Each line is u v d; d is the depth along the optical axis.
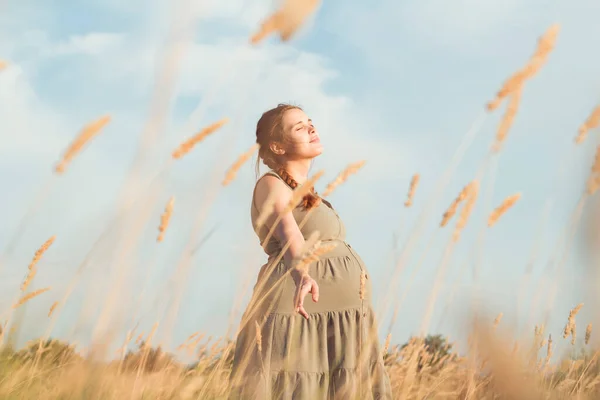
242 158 1.71
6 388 1.43
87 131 1.01
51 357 1.43
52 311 1.34
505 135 1.37
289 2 0.68
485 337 0.45
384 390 2.37
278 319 2.39
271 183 2.56
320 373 2.40
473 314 0.46
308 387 2.34
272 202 2.02
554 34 1.07
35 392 1.40
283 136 2.72
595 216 0.55
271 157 2.79
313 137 2.76
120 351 1.39
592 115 0.89
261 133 2.82
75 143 1.02
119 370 1.42
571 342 1.37
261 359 2.34
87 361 1.27
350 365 2.41
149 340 1.61
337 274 2.51
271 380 2.34
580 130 0.90
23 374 1.46
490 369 0.45
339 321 2.47
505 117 1.33
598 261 0.54
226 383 2.11
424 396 2.10
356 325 2.49
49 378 1.42
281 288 2.30
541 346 1.43
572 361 1.46
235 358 2.39
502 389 0.43
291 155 2.73
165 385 1.72
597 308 0.54
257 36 0.90
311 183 1.83
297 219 2.54
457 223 1.79
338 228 2.61
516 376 0.44
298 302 2.27
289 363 2.36
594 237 0.54
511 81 1.20
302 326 2.42
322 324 2.45
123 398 1.40
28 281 1.36
